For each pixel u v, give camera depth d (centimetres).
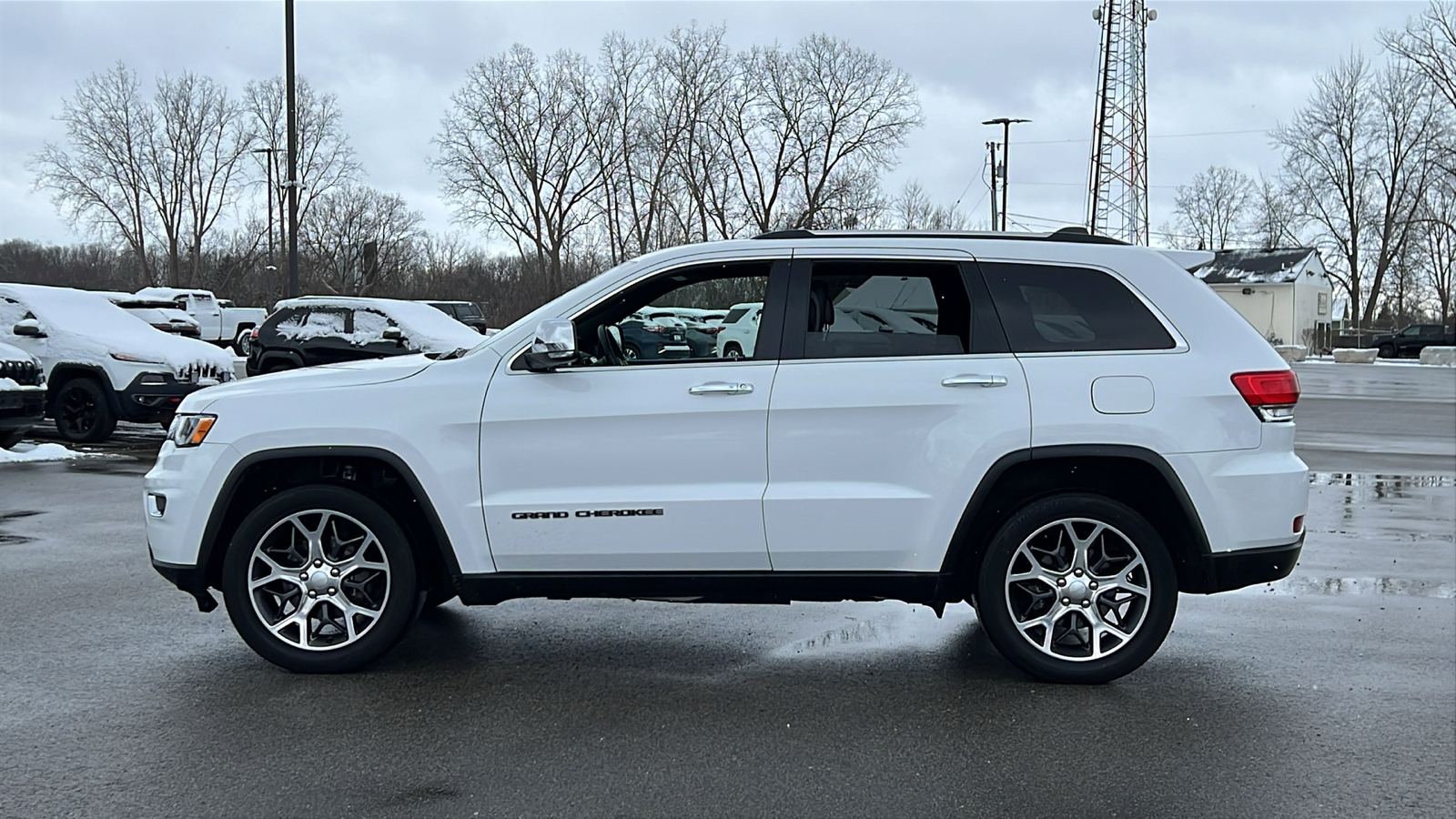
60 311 1433
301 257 6544
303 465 516
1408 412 2116
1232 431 483
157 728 439
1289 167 6825
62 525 850
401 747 422
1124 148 5744
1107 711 468
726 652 552
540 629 591
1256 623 607
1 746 419
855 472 486
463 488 493
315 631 519
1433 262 6769
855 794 383
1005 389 482
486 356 502
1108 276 499
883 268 500
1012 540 489
